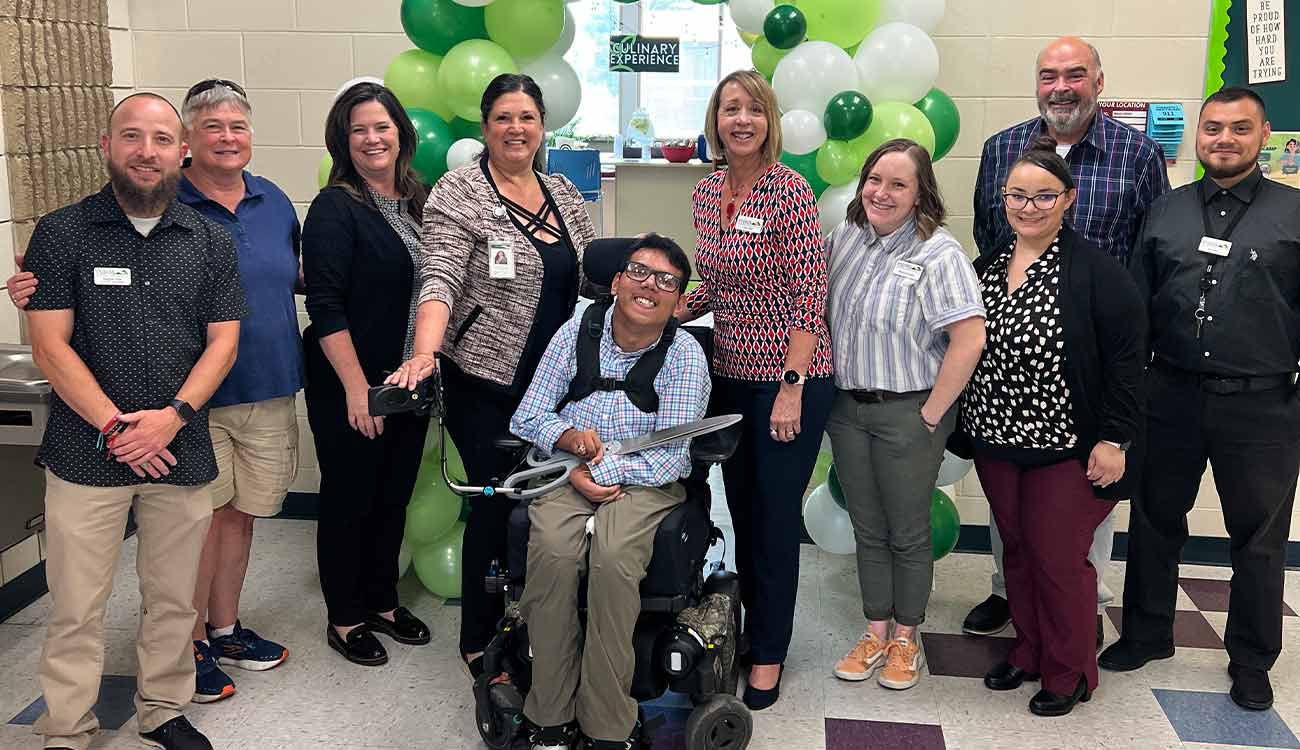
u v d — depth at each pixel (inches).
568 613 94.9
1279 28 141.6
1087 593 110.0
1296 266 109.3
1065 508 107.6
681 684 98.7
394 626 128.6
